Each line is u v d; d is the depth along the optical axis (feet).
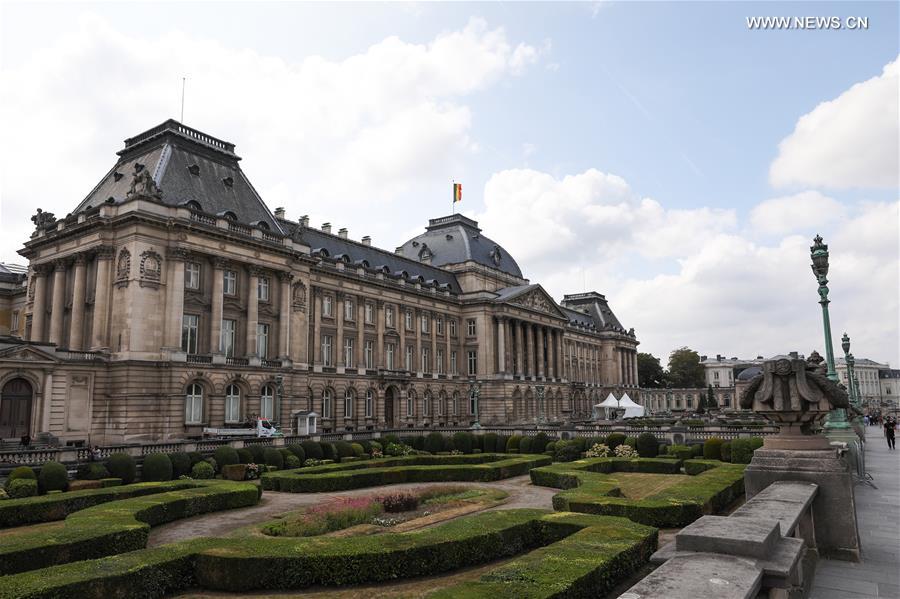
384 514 87.40
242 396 196.44
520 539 62.34
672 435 172.96
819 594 35.78
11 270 277.03
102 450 132.26
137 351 172.24
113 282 179.93
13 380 158.61
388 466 151.02
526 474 144.77
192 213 187.93
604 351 513.04
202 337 189.78
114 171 211.41
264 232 211.00
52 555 56.90
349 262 273.33
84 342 184.96
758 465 45.88
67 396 166.71
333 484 121.80
